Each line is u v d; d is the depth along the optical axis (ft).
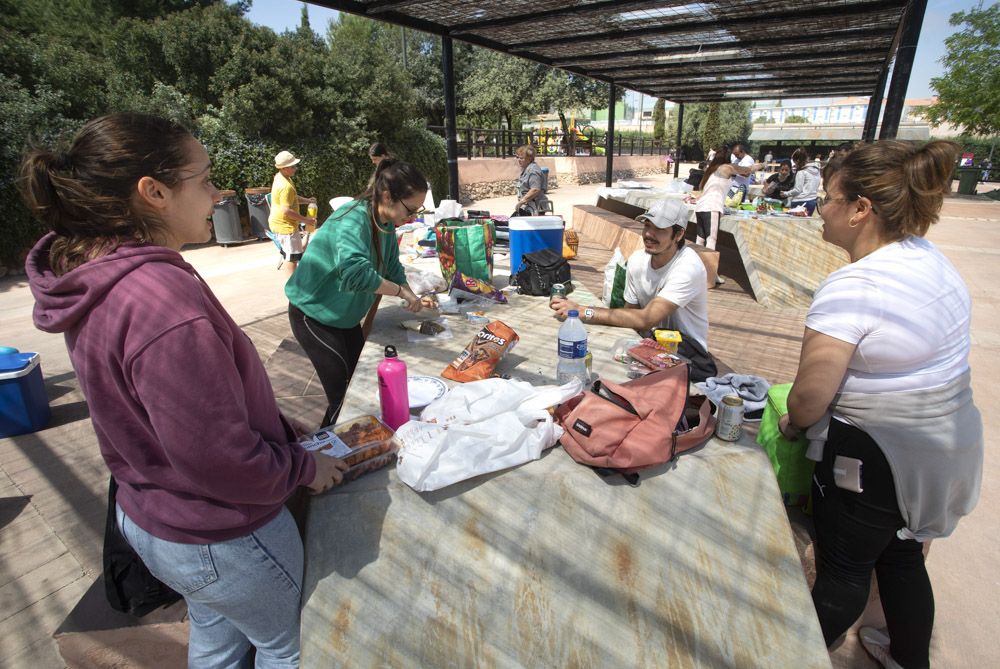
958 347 4.51
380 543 4.57
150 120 3.22
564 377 6.29
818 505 5.41
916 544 5.24
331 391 8.83
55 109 27.73
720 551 4.79
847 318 4.55
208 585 3.68
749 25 18.08
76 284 2.99
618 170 85.92
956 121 70.18
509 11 16.11
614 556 4.72
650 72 31.76
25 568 7.80
